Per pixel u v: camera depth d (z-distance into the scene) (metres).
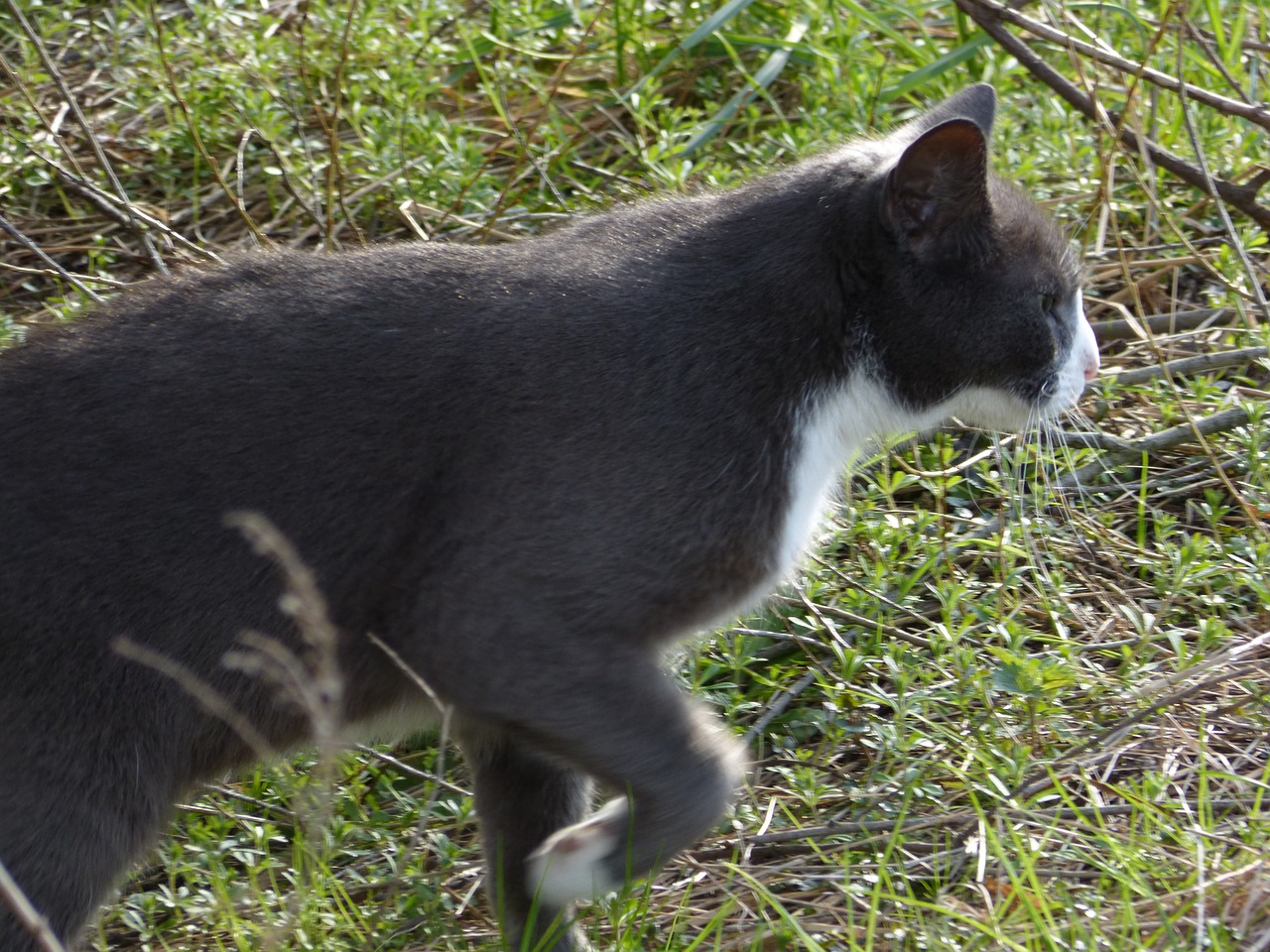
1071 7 6.85
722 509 3.61
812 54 6.95
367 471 3.57
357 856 4.25
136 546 3.48
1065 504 5.18
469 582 3.51
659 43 7.16
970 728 4.43
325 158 6.46
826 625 4.68
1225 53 6.71
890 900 3.82
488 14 7.25
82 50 7.05
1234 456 5.29
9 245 6.20
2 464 3.49
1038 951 3.54
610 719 3.50
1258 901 3.61
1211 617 4.70
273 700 3.68
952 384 4.13
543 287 3.73
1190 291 6.20
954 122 3.78
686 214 4.00
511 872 4.13
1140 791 4.11
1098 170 6.17
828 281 3.86
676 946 3.81
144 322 3.66
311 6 6.87
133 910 4.02
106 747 3.50
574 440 3.54
